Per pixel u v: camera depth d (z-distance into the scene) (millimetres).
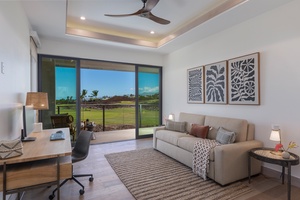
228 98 3438
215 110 3771
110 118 6578
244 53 3154
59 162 1695
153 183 2547
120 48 4809
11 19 2053
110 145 4574
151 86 5559
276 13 2684
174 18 3504
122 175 2807
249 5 2607
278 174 2684
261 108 2900
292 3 2500
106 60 4789
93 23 3748
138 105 5336
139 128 5367
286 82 2580
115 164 3260
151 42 4734
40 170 1597
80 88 4570
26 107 2133
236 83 3277
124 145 4578
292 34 2506
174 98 5105
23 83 2678
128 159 3535
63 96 4438
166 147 3719
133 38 4543
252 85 3006
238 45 3258
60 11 2775
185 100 4664
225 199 2146
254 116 3010
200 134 3410
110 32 4250
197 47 4242
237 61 3254
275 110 2713
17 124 2309
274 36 2713
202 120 3764
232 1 2672
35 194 2236
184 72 4695
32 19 3049
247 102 3088
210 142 2938
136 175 2811
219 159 2473
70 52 4359
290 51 2531
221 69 3576
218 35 3670
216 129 3314
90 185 2488
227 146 2549
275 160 2152
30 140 2174
